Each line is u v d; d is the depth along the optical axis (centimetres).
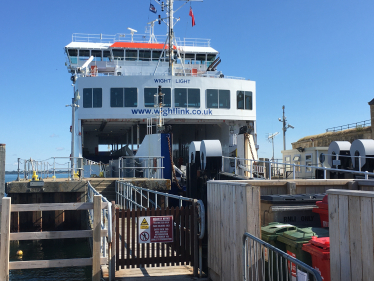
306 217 620
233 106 2528
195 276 654
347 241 345
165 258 662
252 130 2586
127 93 2434
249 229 467
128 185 1403
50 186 1692
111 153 4681
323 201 570
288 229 531
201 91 2489
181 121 2605
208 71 3062
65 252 1489
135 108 2434
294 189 732
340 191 355
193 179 1590
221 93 2516
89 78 2439
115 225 649
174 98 2462
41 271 1181
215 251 610
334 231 366
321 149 2406
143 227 655
